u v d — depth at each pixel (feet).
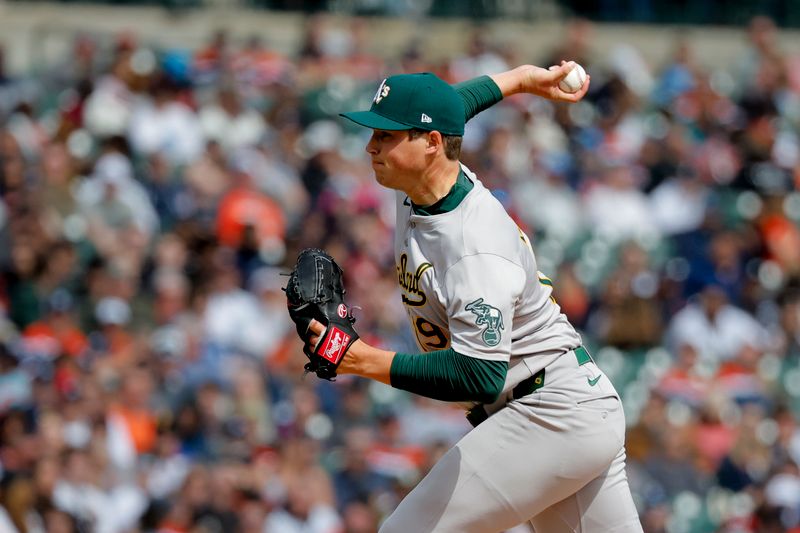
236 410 111.45
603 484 48.93
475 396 44.83
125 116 141.90
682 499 116.57
